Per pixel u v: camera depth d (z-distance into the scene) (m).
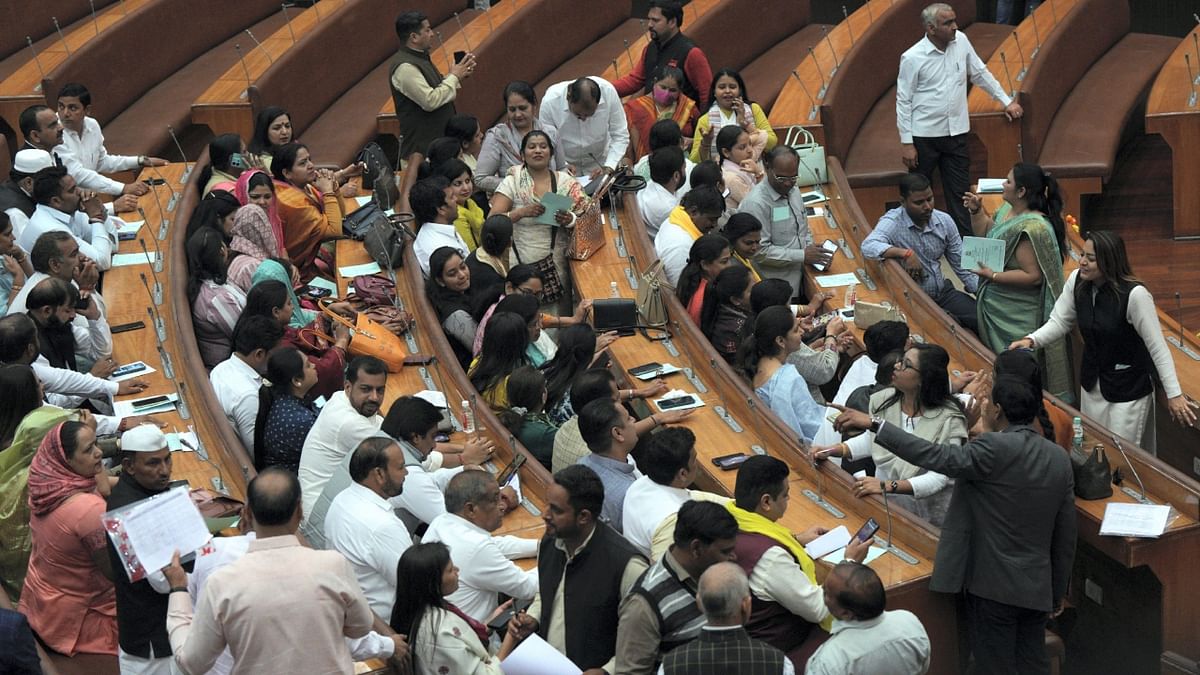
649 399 16.94
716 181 21.00
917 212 19.97
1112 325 16.19
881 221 20.28
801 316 19.34
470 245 20.97
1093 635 15.02
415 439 13.88
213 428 15.55
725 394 16.69
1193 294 24.22
